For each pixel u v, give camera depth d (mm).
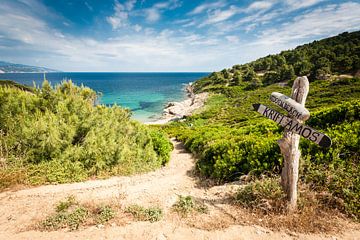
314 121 8141
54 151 7457
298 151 3967
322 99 31641
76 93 12508
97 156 7535
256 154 6379
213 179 7121
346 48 69688
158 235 3482
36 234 3549
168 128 29047
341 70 55812
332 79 50438
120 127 10695
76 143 8312
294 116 3787
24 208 4609
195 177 7793
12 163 6809
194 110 49719
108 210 4199
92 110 10922
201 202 4824
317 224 3570
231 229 3609
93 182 6594
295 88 3924
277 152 6109
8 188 5719
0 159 6859
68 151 7492
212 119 36188
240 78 76875
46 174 6574
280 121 3971
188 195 5484
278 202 4012
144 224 3822
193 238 3400
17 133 7879
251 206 4262
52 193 5535
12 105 9258
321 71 53656
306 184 4512
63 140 7824
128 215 4152
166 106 55750
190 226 3744
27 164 6961
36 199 5121
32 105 9906
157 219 3990
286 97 3967
